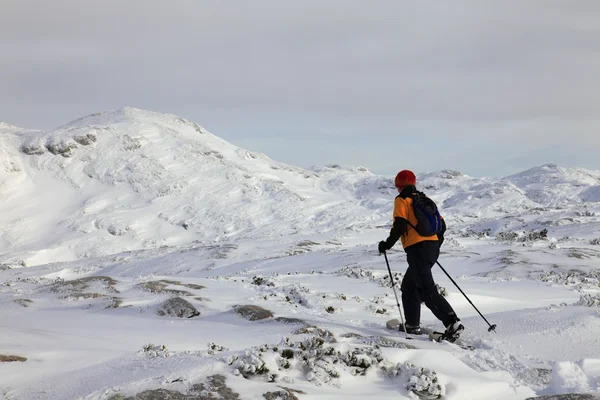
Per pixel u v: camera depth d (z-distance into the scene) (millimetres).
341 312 9375
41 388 3699
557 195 166250
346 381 4355
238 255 45188
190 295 11047
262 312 8688
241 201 146000
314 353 4570
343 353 4680
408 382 4379
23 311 10203
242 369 4090
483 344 6352
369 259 26469
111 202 140875
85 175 152875
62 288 12391
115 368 4055
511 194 158250
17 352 4602
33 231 123938
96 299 11055
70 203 140125
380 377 4527
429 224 6867
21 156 158375
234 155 184750
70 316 9227
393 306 10055
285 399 3660
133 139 169500
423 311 9367
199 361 4117
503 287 13047
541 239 32344
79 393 3564
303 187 174750
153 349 5305
